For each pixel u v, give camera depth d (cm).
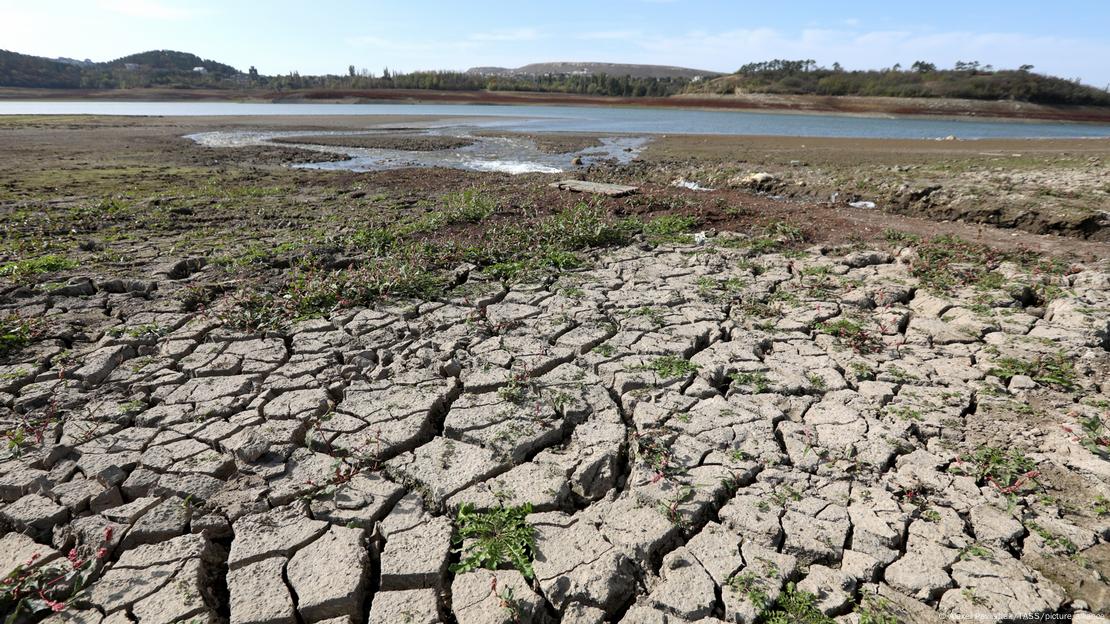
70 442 449
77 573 346
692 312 674
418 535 371
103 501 400
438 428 489
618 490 421
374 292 732
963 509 386
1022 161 1733
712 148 2380
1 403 502
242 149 2389
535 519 381
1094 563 344
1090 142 2466
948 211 1118
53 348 589
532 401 503
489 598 329
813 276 789
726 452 438
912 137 2875
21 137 2586
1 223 1027
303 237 969
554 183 1398
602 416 483
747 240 948
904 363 563
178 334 614
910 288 733
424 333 628
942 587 331
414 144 2677
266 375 550
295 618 324
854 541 362
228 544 378
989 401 495
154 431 464
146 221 1078
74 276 768
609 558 348
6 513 388
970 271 777
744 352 582
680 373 538
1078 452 427
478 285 765
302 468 428
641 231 1027
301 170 1806
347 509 392
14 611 323
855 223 1041
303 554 357
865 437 452
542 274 805
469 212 1098
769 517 379
